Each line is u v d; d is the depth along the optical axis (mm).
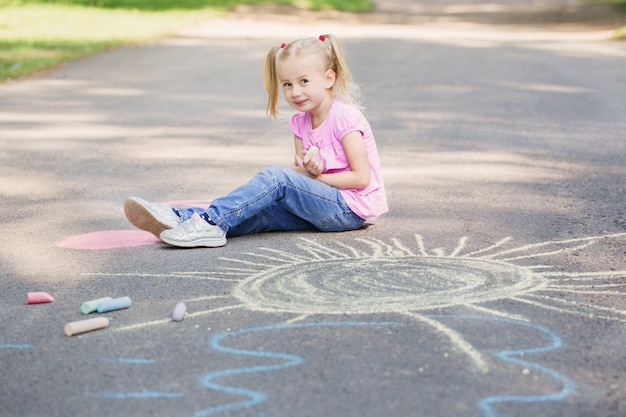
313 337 3182
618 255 4223
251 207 4516
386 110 9484
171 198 5621
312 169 4621
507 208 5270
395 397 2695
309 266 4090
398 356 3000
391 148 7395
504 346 3084
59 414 2631
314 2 28094
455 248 4383
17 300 3664
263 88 11094
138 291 3750
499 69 13141
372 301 3564
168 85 11438
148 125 8609
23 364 2994
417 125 8539
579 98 10242
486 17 27281
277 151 7285
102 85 11445
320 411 2609
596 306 3488
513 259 4168
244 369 2916
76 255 4332
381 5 32562
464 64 13789
